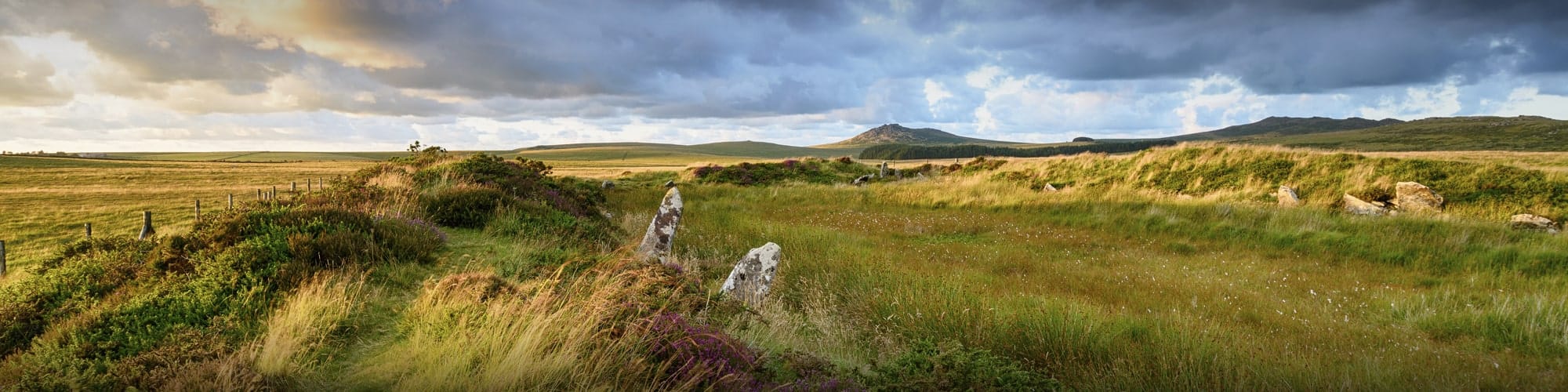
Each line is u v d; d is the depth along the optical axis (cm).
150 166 8362
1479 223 1375
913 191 2334
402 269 705
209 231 753
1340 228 1400
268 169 7938
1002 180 2823
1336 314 830
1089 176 2578
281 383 390
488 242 930
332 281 619
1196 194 2158
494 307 500
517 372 389
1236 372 557
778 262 848
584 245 1023
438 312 510
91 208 3053
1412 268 1126
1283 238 1353
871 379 477
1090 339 636
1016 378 467
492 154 1819
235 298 557
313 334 471
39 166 7125
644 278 649
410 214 1007
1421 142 17075
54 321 530
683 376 422
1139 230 1546
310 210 830
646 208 2066
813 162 3956
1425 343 697
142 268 668
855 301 840
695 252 1174
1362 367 580
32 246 2034
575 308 525
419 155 1833
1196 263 1194
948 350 509
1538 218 1452
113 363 417
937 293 820
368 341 493
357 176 1538
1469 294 926
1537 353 656
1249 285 1009
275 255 661
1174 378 537
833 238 1366
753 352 500
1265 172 2173
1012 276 1066
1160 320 744
